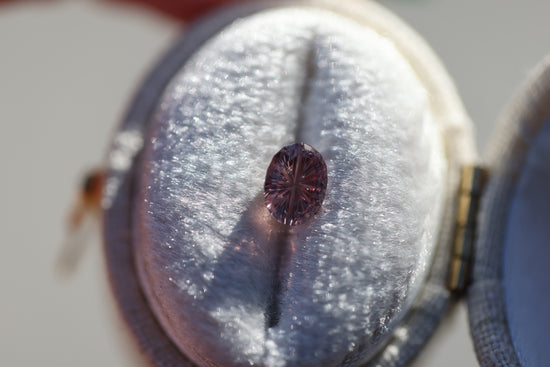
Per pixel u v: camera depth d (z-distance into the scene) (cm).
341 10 19
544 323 18
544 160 18
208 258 17
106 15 29
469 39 27
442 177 18
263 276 17
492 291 18
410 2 28
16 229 27
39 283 27
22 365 25
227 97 17
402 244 17
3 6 28
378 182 17
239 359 17
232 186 17
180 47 19
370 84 17
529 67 18
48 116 29
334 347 17
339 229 17
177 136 17
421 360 18
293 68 17
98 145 29
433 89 18
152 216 17
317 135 17
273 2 19
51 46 30
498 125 19
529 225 18
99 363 26
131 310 18
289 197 17
